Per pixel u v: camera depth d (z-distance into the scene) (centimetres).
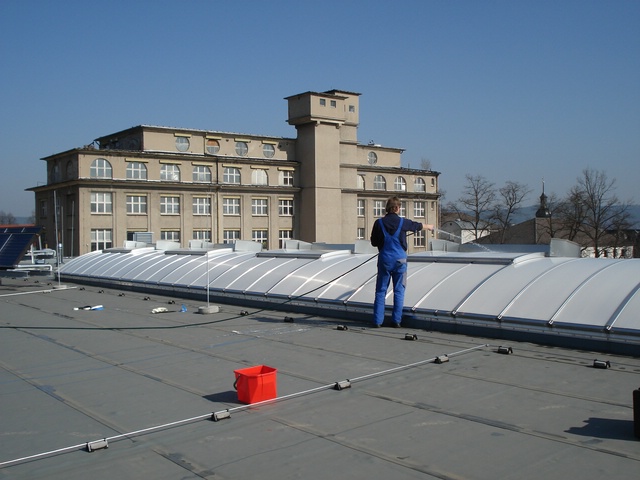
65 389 895
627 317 1020
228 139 6788
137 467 595
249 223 6794
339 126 7294
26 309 1831
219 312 1659
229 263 2170
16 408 805
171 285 2123
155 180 6156
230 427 701
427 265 1557
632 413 704
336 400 794
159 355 1111
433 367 952
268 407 772
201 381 915
